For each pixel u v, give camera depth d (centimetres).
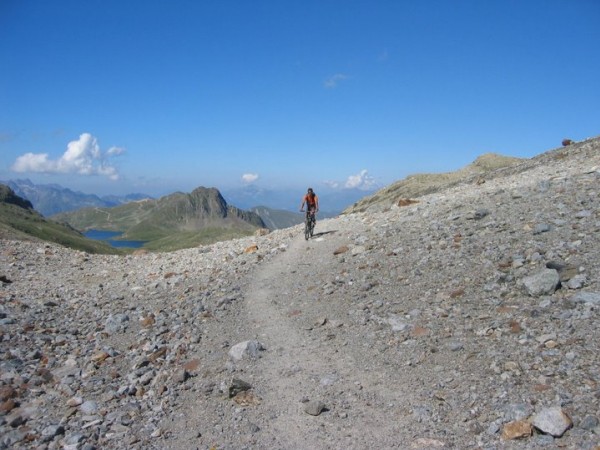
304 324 1309
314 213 2534
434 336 1066
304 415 823
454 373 892
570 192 1955
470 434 708
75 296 1894
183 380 999
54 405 905
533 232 1548
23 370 1073
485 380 841
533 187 2284
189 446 745
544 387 771
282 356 1101
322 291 1574
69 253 3023
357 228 2558
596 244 1297
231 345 1200
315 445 729
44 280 2214
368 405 836
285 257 2234
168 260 2755
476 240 1662
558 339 905
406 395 852
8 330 1335
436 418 763
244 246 2786
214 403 891
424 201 2916
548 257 1312
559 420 665
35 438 774
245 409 857
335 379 948
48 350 1224
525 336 951
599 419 664
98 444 757
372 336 1142
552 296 1092
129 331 1394
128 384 999
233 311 1504
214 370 1045
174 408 881
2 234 4803
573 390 746
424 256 1656
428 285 1394
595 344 855
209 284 1916
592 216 1549
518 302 1121
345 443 727
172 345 1223
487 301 1177
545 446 643
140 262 2838
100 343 1294
